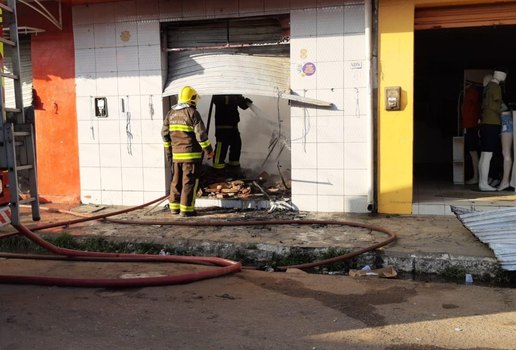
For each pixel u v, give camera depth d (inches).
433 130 503.5
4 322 163.2
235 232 268.8
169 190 334.0
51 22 334.6
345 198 304.0
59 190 346.9
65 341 148.1
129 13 321.7
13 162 185.8
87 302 181.5
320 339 149.4
